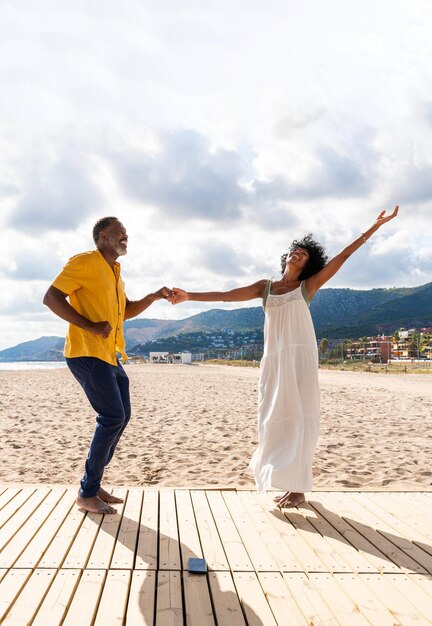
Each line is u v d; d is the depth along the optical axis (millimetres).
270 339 4113
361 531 3578
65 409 13836
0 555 3018
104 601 2521
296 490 3750
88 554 3072
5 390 21094
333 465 6938
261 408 4098
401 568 2973
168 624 2334
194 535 3443
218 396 18578
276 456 3895
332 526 3670
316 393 3967
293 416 3895
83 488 3871
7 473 6395
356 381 31188
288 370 3943
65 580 2727
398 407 14594
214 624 2344
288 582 2785
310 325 4074
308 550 3223
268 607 2510
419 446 8344
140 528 3545
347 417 12141
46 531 3426
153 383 27750
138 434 9414
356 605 2541
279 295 4113
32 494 4285
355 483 5984
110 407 3824
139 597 2580
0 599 2506
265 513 3941
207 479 6141
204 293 4422
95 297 3881
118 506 4027
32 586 2650
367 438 9102
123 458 7316
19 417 11969
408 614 2457
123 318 4184
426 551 3236
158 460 7199
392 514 3957
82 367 3811
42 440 8789
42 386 24125
